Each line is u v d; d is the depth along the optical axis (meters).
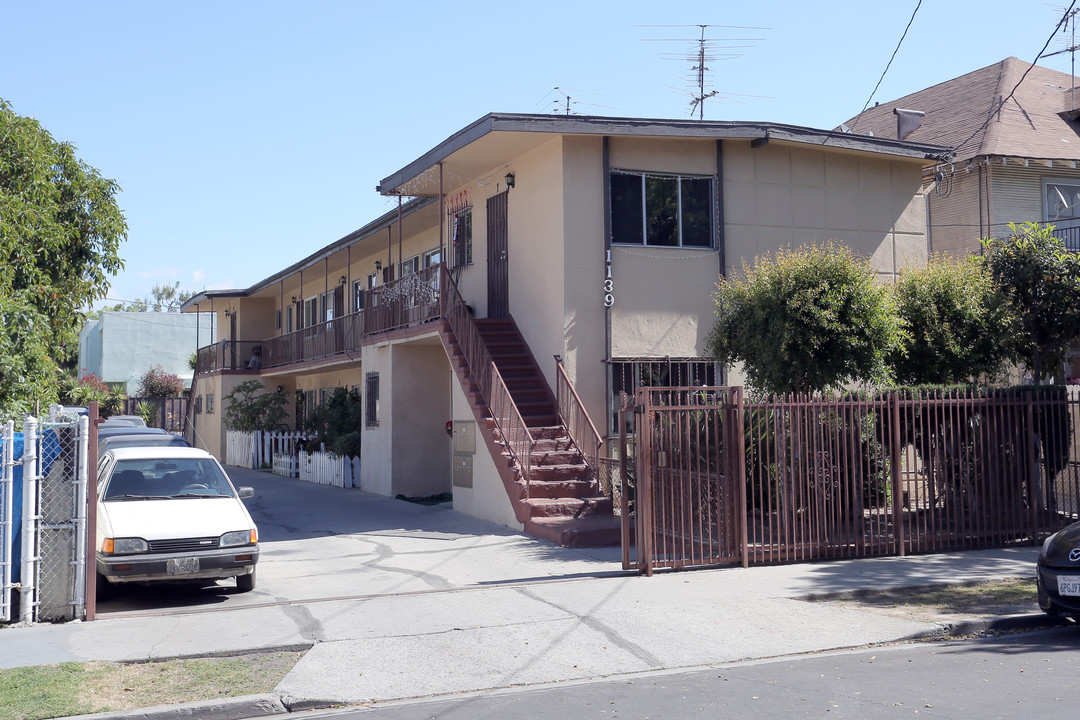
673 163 16.97
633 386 16.45
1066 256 13.74
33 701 6.42
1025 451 12.59
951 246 21.03
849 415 11.76
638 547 10.88
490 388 15.81
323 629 8.42
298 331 30.73
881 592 9.76
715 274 17.11
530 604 9.34
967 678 6.84
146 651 7.68
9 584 8.61
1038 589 8.53
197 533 9.77
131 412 42.44
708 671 7.32
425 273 19.08
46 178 15.74
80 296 16.52
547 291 16.69
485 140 16.45
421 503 19.12
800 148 17.91
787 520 11.41
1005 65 23.98
